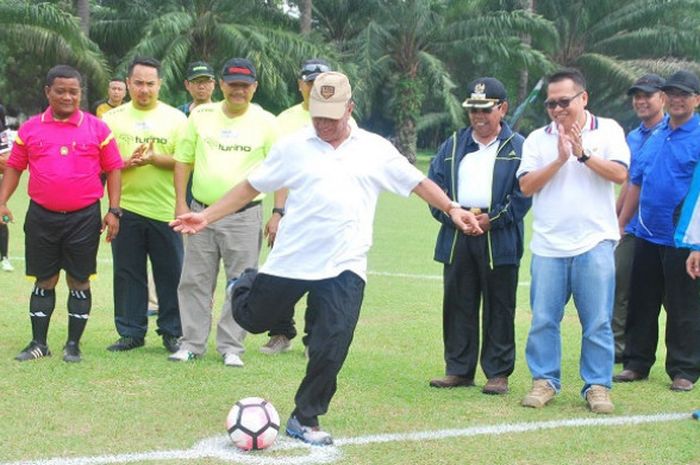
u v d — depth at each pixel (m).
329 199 4.57
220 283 9.68
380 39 31.16
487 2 33.03
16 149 6.14
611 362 5.55
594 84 34.53
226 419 4.82
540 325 5.59
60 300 8.60
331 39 34.75
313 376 4.66
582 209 5.43
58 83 5.95
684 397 5.92
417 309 8.67
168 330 6.72
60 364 6.15
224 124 6.39
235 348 6.39
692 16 33.09
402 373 6.30
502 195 5.75
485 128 5.78
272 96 27.77
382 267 11.23
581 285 5.50
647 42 33.25
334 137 4.58
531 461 4.50
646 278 6.34
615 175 5.32
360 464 4.39
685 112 6.14
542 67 31.69
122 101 9.65
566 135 5.31
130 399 5.39
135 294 6.73
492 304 5.88
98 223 6.21
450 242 5.91
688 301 6.13
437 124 39.03
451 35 32.25
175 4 29.12
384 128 38.66
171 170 6.68
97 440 4.63
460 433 4.93
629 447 4.76
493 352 5.89
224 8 28.33
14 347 6.63
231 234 6.33
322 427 4.99
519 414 5.36
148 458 4.38
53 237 6.11
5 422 4.87
